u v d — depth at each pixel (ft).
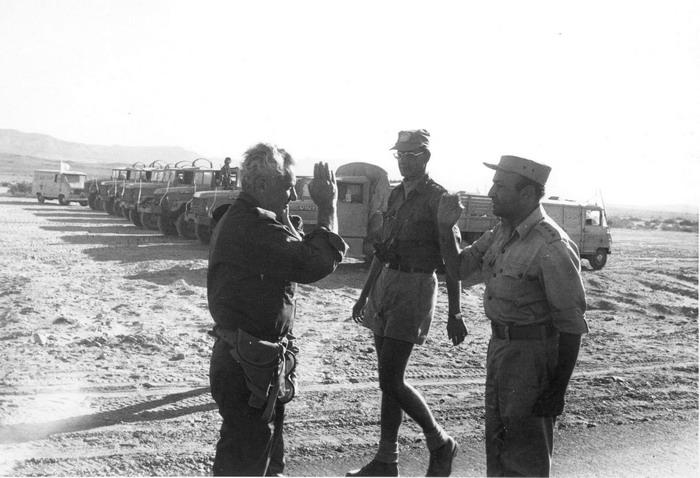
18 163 550.36
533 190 11.94
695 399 22.66
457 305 14.64
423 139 14.75
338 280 50.49
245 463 11.19
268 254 11.18
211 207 69.21
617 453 17.97
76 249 63.52
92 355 25.09
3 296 36.88
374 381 23.62
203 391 21.49
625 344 30.96
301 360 26.14
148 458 16.30
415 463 16.81
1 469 15.29
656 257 83.71
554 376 11.60
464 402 21.83
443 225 13.43
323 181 11.75
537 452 11.87
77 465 15.74
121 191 109.40
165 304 36.40
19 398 20.07
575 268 11.51
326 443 17.93
